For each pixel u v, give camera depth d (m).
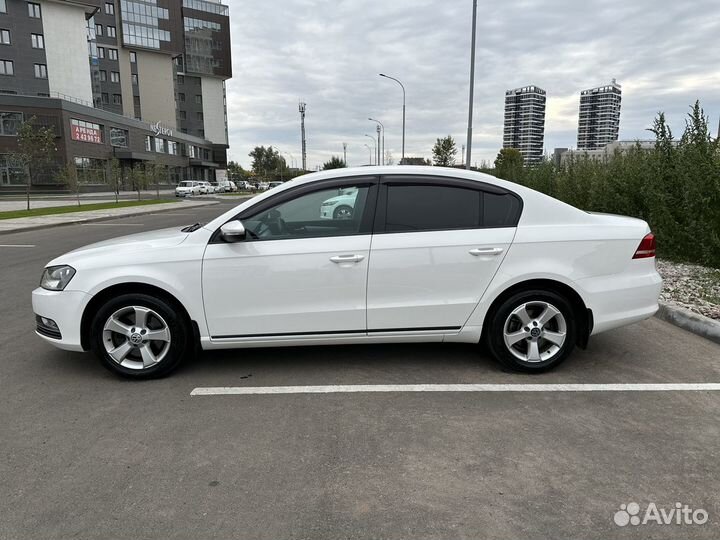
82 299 4.20
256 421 3.62
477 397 3.97
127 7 79.31
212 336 4.28
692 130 8.73
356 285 4.22
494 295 4.28
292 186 4.32
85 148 55.03
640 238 4.41
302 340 4.31
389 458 3.14
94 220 22.22
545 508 2.67
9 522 2.58
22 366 4.68
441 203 4.32
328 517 2.61
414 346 5.10
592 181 12.30
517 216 4.33
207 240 4.24
